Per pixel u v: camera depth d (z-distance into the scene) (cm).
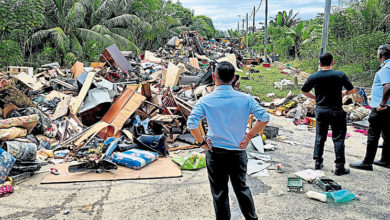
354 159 512
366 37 1292
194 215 340
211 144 269
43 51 1648
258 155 530
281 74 1709
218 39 4112
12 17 1198
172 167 473
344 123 432
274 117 848
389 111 424
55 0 1783
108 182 423
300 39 2706
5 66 1269
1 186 384
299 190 396
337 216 336
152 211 349
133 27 2411
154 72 1302
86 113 633
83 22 2120
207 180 434
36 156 468
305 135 670
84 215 339
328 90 419
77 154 518
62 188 404
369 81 1194
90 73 713
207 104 267
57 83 891
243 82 1408
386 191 393
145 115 669
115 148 532
